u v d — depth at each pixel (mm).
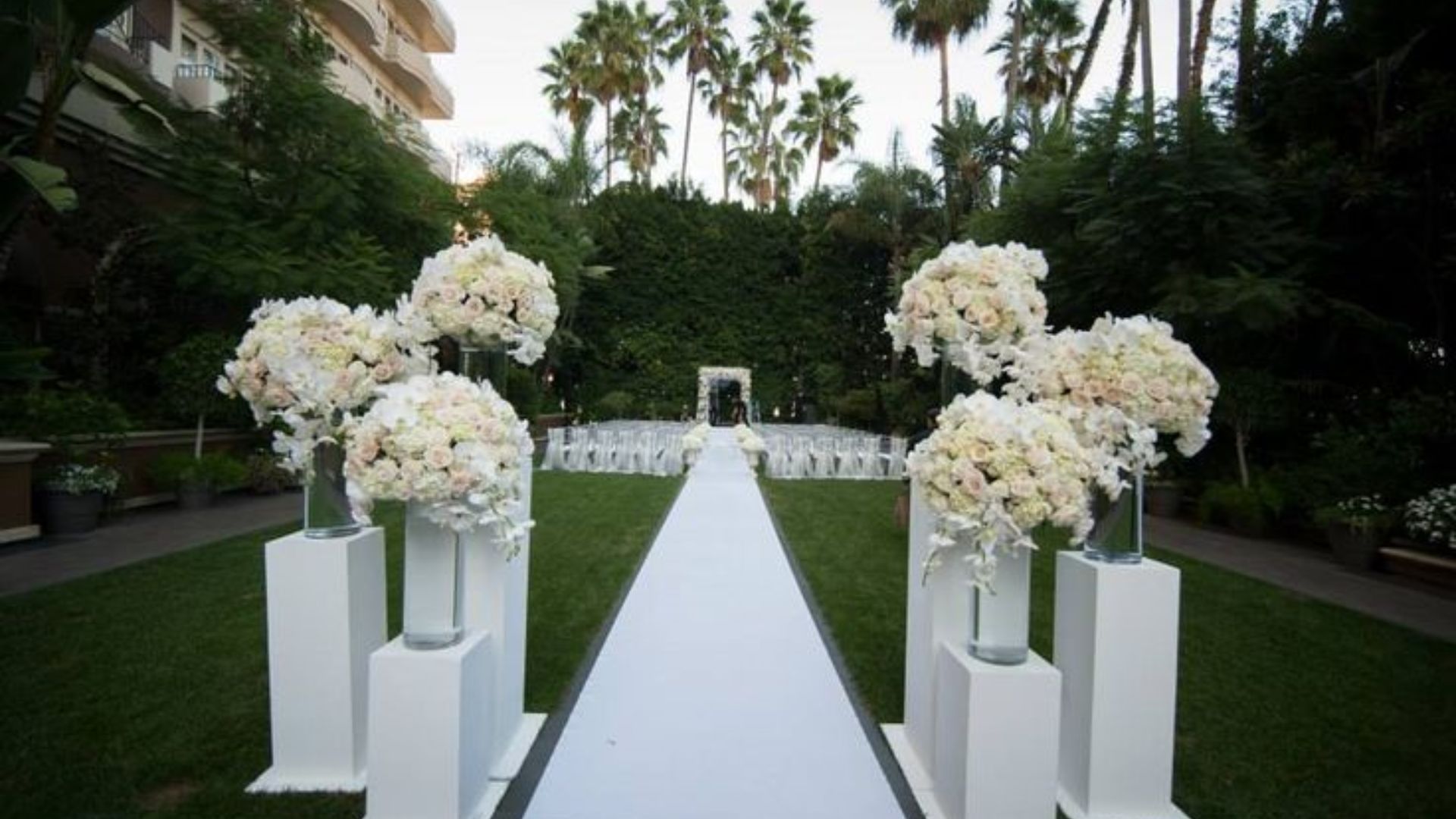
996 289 3006
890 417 22203
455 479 2340
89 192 9500
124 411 9562
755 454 14555
